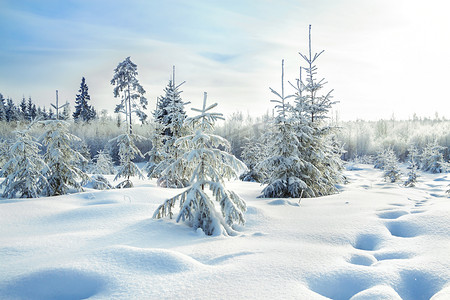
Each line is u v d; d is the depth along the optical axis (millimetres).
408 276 3811
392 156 38562
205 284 3443
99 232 5973
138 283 3465
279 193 12820
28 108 94625
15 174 11797
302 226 6562
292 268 3912
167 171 7824
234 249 4906
